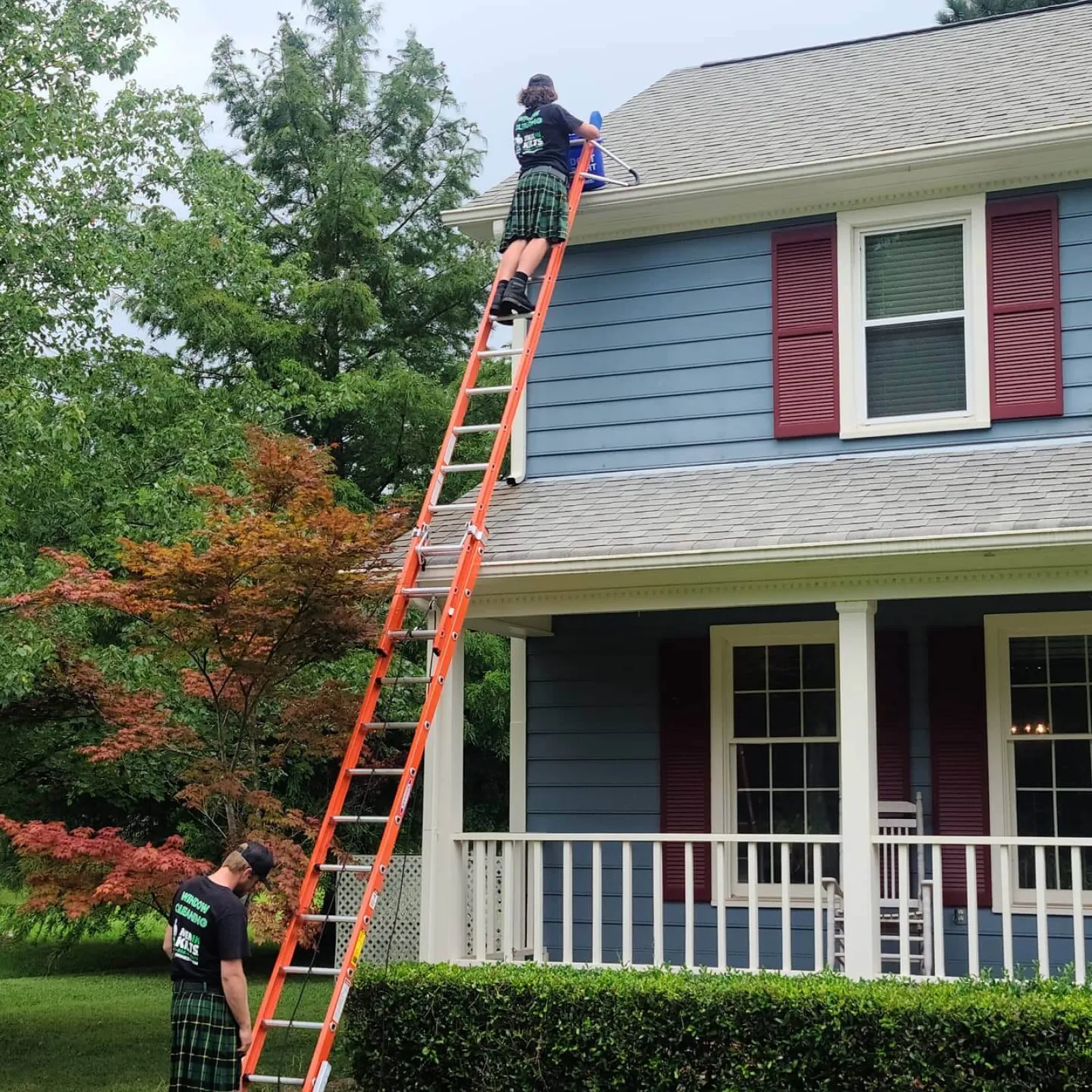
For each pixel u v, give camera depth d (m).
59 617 12.01
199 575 8.41
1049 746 9.61
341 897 15.03
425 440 21.30
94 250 15.30
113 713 9.41
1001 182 9.88
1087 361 9.57
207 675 9.44
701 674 10.40
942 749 9.74
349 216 22.41
